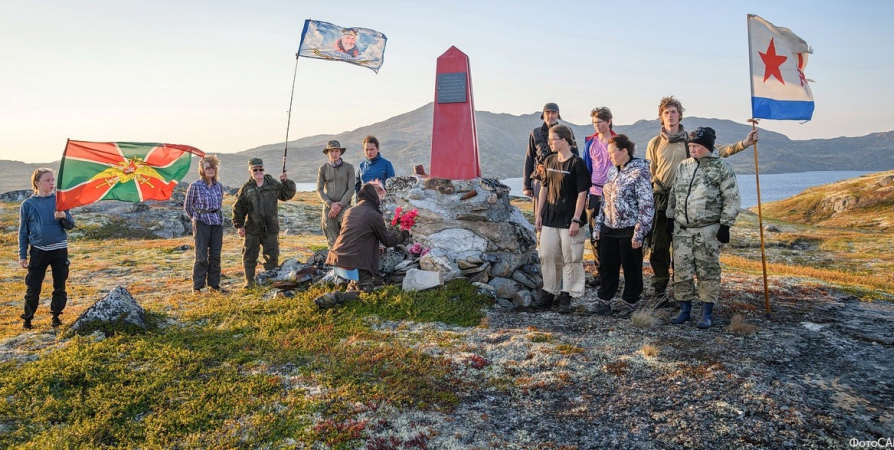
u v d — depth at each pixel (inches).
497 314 304.8
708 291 266.7
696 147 257.1
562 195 297.7
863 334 259.8
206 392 203.9
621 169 284.2
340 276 330.6
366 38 407.2
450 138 379.6
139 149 338.6
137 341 261.1
